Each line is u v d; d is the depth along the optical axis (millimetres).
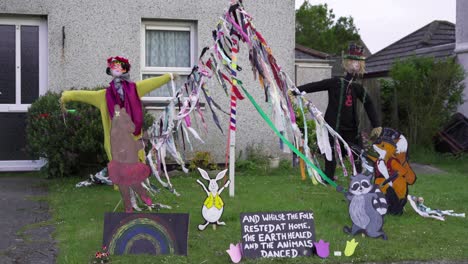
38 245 5430
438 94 12711
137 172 6145
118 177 6102
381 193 5816
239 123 10422
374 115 8289
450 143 12602
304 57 14930
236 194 7676
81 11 9758
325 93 13195
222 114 10273
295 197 7543
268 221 5121
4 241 5555
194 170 9711
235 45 7230
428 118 12695
